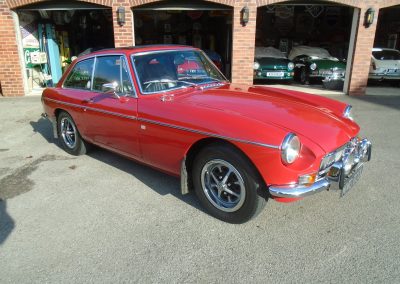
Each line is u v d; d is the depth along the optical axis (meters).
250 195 2.94
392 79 11.88
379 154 4.96
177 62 4.10
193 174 3.36
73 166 4.71
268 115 3.09
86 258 2.78
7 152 5.38
